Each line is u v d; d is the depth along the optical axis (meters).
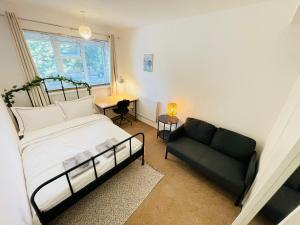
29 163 1.67
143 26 3.17
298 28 1.54
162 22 2.80
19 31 2.28
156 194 1.91
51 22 2.61
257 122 2.05
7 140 1.33
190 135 2.61
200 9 2.03
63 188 1.38
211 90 2.44
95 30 3.28
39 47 2.69
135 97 3.97
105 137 2.25
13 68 2.39
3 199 0.76
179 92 2.95
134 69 3.76
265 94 1.90
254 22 1.80
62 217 1.59
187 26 2.46
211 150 2.30
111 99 3.77
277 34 1.67
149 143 3.05
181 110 3.02
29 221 1.10
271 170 0.90
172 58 2.86
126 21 2.86
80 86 3.40
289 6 1.53
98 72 3.81
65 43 3.01
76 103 2.83
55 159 1.74
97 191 1.90
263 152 1.84
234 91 2.17
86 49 3.40
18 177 1.24
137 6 2.06
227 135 2.23
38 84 2.60
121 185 2.00
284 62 1.69
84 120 2.63
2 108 1.69
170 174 2.24
